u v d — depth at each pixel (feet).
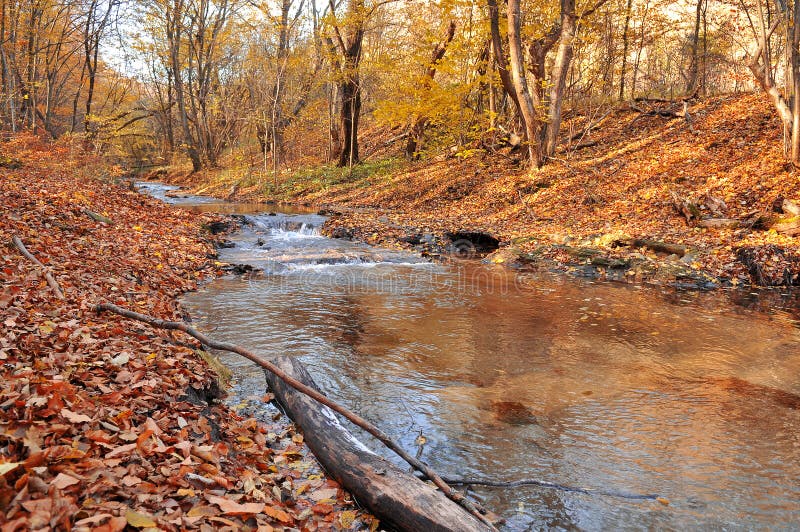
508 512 11.80
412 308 29.04
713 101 70.59
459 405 17.17
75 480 8.29
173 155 144.97
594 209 53.06
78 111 153.17
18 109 92.89
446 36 76.95
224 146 137.90
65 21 113.60
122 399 12.32
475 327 25.72
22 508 7.42
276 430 15.02
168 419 12.28
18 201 34.17
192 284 32.12
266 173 105.09
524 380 19.34
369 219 59.52
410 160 93.04
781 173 46.88
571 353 22.26
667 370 20.45
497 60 65.62
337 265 40.98
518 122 80.43
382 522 11.23
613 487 12.78
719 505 12.10
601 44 74.43
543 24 68.95
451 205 66.85
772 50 71.46
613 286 35.24
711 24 86.22
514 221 56.13
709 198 46.01
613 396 18.03
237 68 131.23
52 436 9.47
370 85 106.42
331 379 18.94
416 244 49.32
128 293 24.95
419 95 77.00
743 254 37.01
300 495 11.89
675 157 57.57
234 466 11.69
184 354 17.53
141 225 42.19
